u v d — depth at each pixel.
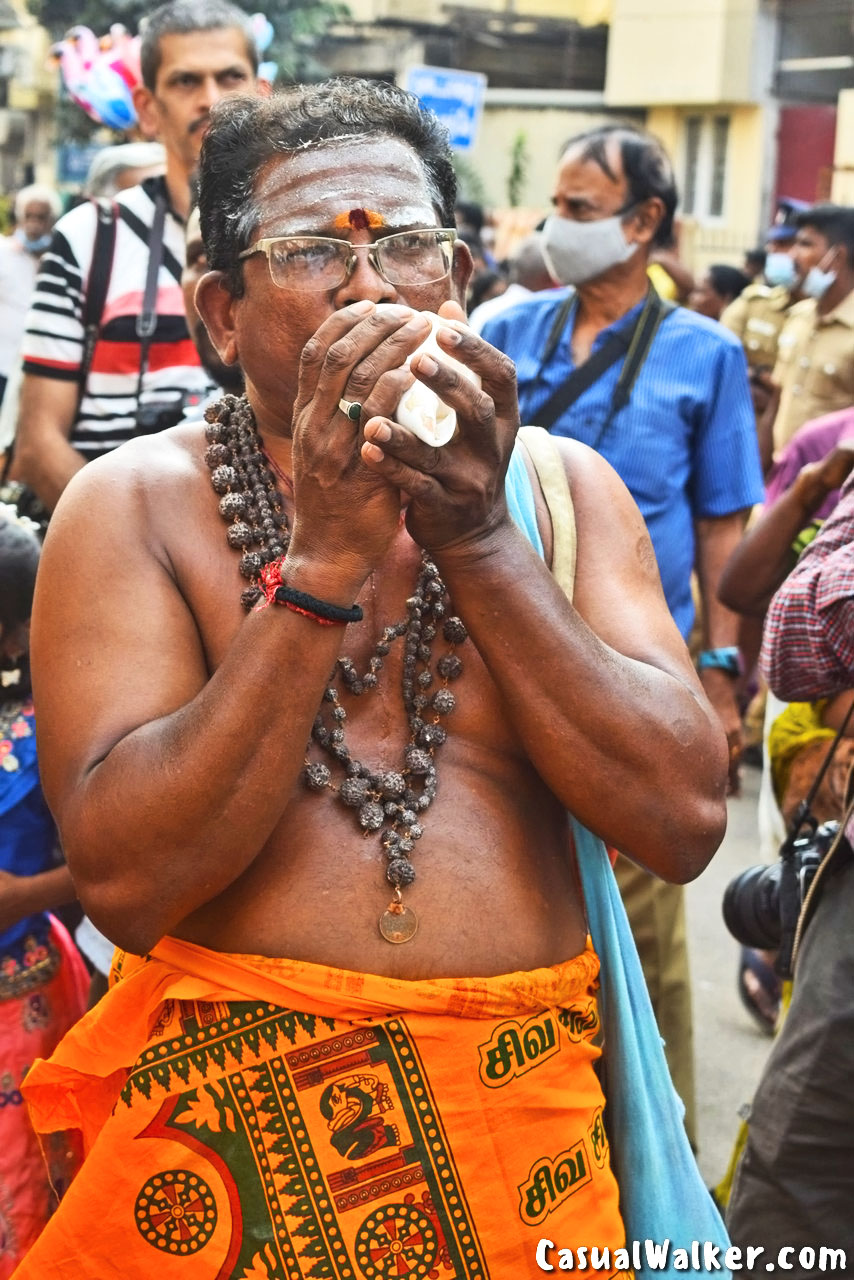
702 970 6.46
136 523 2.21
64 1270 2.16
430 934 2.09
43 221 12.21
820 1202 3.30
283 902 2.09
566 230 5.02
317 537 1.93
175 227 4.95
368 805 2.11
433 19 28.08
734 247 28.08
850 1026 3.21
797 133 27.66
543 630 2.04
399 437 1.85
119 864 2.00
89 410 4.89
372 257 2.11
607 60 28.83
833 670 3.33
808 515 4.15
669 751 2.10
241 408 2.33
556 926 2.20
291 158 2.14
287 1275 2.08
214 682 1.97
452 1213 2.09
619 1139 2.39
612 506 2.42
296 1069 2.07
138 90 5.16
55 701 2.13
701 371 4.99
